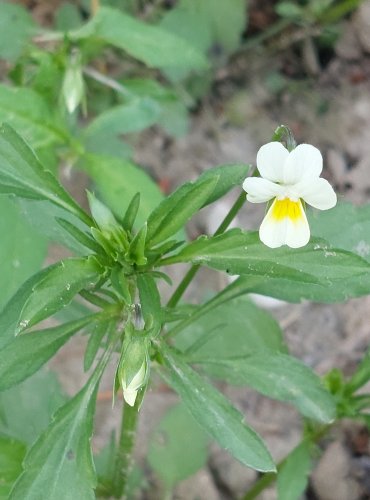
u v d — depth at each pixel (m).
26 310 0.09
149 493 0.18
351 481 0.18
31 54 0.17
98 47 0.17
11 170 0.10
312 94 0.23
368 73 0.23
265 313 0.15
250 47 0.22
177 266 0.20
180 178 0.22
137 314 0.10
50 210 0.11
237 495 0.18
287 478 0.14
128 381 0.09
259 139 0.22
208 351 0.15
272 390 0.12
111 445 0.15
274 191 0.10
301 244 0.10
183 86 0.22
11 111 0.15
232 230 0.10
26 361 0.10
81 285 0.10
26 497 0.10
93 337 0.10
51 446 0.10
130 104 0.16
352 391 0.14
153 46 0.17
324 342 0.20
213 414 0.10
